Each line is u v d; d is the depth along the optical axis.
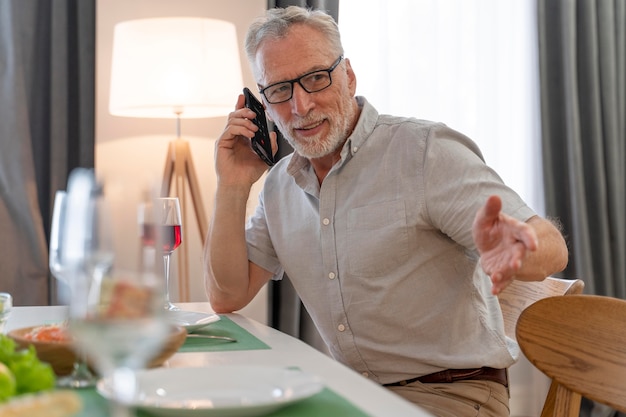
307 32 1.83
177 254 3.12
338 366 1.14
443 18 3.68
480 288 1.78
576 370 1.31
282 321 3.28
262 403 0.82
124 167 3.14
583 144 3.73
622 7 3.75
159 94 2.84
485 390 1.68
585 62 3.70
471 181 1.69
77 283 0.66
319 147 1.82
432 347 1.74
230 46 2.93
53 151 3.08
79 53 3.13
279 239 1.92
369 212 1.79
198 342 1.36
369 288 1.78
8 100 3.03
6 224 3.03
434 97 3.67
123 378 0.75
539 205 3.71
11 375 0.76
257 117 1.96
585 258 3.63
